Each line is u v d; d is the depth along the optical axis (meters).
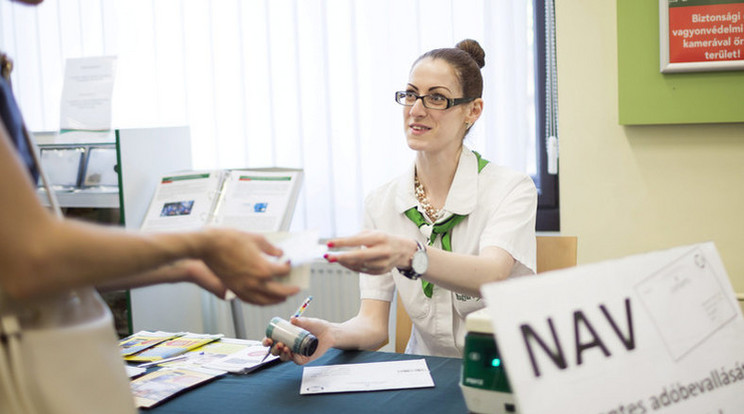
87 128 3.11
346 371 1.57
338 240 1.43
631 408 0.89
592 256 2.59
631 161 2.51
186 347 1.80
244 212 2.70
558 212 2.90
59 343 0.91
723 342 1.01
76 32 3.51
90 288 1.02
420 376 1.50
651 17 2.38
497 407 1.09
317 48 3.07
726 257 2.45
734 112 2.34
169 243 0.91
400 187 2.08
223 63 3.26
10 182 0.77
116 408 0.97
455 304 1.96
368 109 3.02
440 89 1.91
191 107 3.34
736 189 2.42
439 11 2.86
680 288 0.99
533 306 0.86
